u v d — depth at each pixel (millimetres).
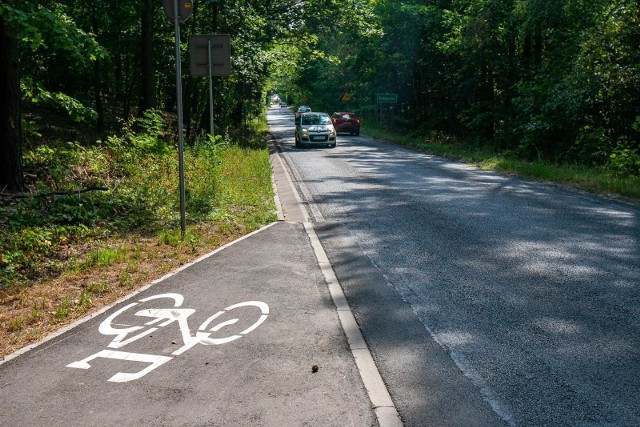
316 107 75062
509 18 26047
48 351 4590
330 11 28406
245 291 6129
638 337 4816
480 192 13375
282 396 3781
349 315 5395
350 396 3775
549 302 5727
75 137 19281
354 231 9336
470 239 8547
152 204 10609
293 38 28781
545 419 3539
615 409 3652
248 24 25562
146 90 20781
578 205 11414
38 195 9812
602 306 5578
